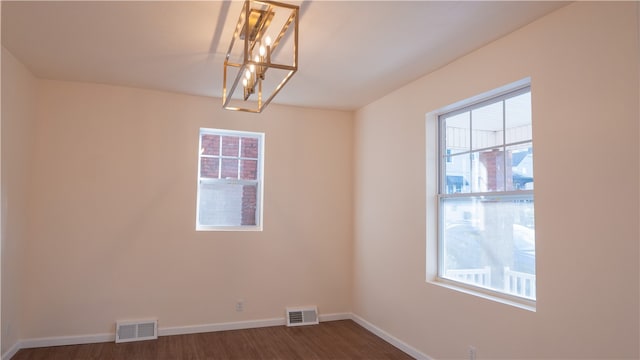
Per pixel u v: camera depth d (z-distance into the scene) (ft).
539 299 8.79
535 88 9.11
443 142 12.69
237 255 15.89
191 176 15.40
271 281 16.30
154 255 14.78
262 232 16.30
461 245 11.75
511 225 10.12
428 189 12.71
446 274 12.30
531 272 9.51
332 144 17.51
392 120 14.74
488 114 11.00
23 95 12.63
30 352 12.83
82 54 11.58
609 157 7.57
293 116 17.04
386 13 8.93
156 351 13.08
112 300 14.21
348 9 8.77
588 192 7.91
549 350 8.53
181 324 14.96
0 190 11.23
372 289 15.67
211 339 14.37
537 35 9.12
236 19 9.29
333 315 17.06
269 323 16.11
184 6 8.76
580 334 7.94
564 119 8.44
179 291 15.02
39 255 13.53
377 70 12.50
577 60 8.23
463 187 11.76
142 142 14.85
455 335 11.18
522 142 9.89
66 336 13.66
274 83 13.92
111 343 13.87
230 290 15.69
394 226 14.35
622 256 7.29
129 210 14.57
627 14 7.37
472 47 10.70
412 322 13.09
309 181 17.11
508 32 9.80
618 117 7.45
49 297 13.57
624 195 7.30
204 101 15.78
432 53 11.14
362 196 16.75
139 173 14.75
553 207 8.59
